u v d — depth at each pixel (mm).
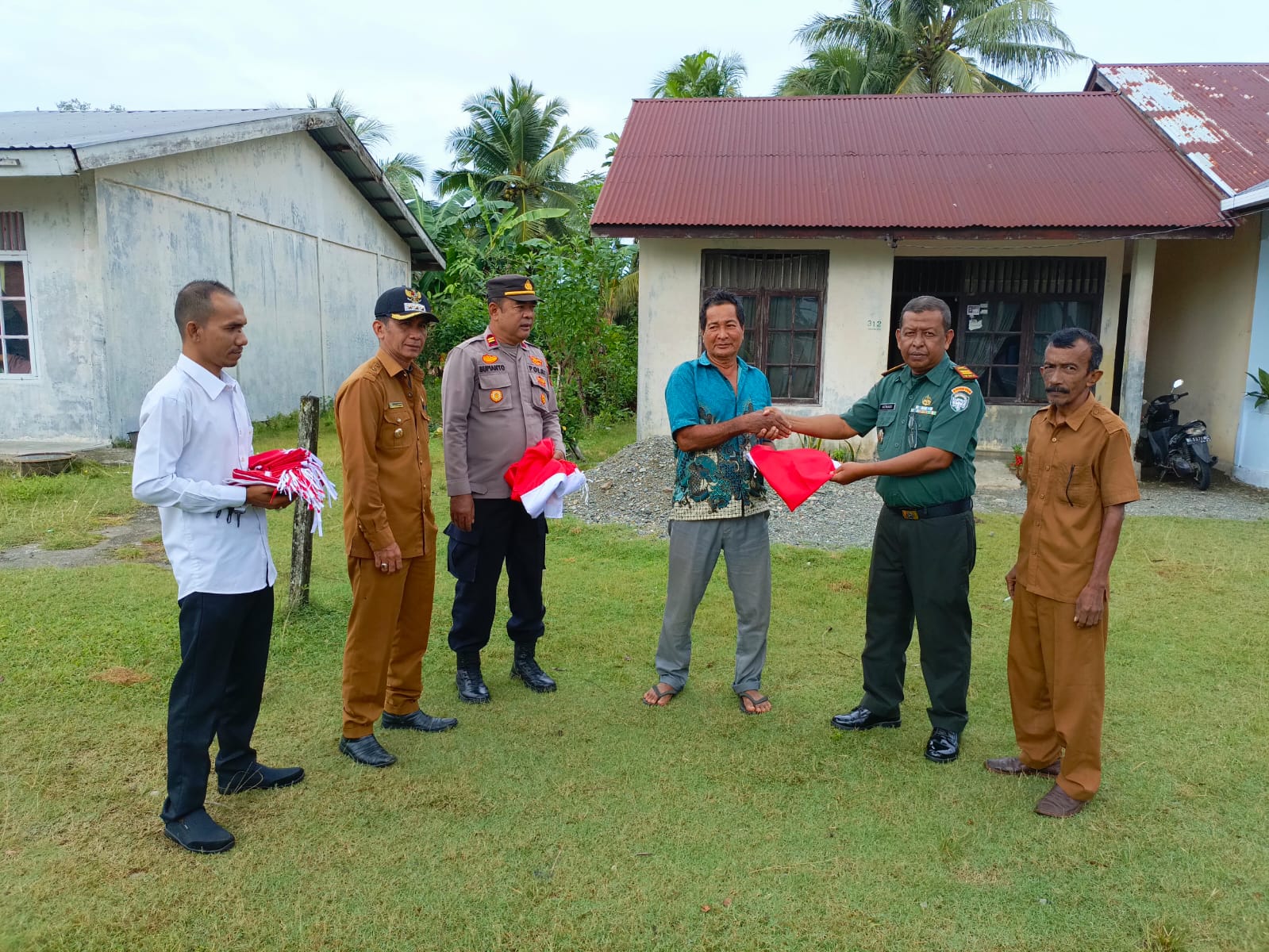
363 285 15867
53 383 9688
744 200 9859
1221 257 9867
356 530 3227
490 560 3867
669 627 3934
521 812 3008
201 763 2773
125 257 9734
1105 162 10188
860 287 9984
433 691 4039
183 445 2689
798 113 11977
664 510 7555
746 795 3148
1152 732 3656
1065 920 2502
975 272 10625
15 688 3832
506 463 3838
